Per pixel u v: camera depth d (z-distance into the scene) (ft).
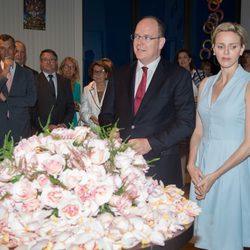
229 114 7.56
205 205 7.86
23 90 11.32
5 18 20.62
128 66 8.66
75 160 4.58
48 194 4.42
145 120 8.07
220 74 8.06
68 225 4.34
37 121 13.51
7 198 4.67
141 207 4.75
